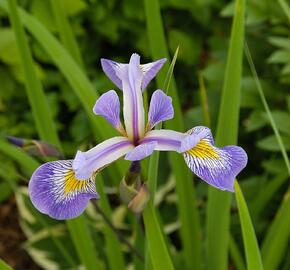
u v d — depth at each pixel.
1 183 0.50
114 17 0.54
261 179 0.42
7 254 0.53
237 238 0.43
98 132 0.36
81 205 0.21
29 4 0.50
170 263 0.23
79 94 0.32
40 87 0.33
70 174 0.22
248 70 0.47
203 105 0.36
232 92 0.30
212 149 0.23
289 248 0.41
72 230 0.34
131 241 0.45
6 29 0.49
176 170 0.34
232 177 0.22
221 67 0.45
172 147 0.23
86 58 0.55
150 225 0.23
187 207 0.34
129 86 0.24
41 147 0.29
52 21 0.50
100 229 0.44
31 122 0.53
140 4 0.53
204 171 0.22
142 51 0.54
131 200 0.23
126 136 0.24
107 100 0.23
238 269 0.35
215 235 0.32
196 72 0.56
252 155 0.48
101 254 0.42
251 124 0.42
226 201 0.31
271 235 0.33
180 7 0.53
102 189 0.34
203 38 0.56
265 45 0.47
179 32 0.54
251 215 0.38
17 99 0.54
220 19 0.54
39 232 0.47
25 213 0.49
